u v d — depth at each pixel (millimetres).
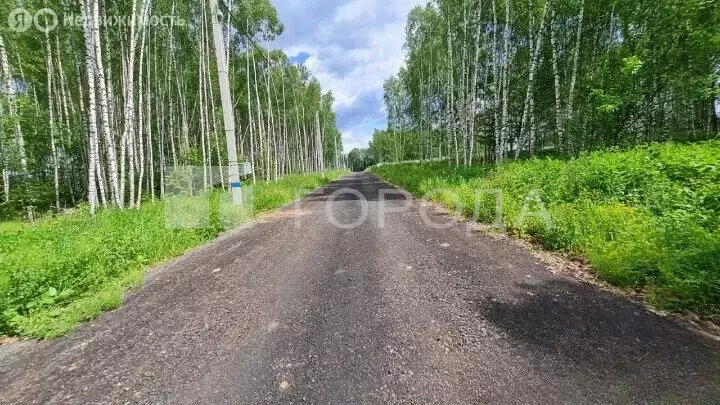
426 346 2943
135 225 7891
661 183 6387
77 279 4840
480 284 4223
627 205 6250
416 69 31375
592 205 6082
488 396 2289
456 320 3361
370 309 3711
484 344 2920
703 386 2271
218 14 11008
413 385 2443
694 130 15766
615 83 11961
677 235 4297
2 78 17125
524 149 26812
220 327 3512
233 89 27469
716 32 10039
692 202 5578
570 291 3891
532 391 2316
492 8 19719
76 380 2781
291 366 2758
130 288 4980
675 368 2473
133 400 2457
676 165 6848
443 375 2541
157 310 4082
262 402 2346
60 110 20031
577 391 2291
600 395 2242
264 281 4789
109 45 15211
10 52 16469
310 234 7707
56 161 17406
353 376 2586
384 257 5566
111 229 7469
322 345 3049
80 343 3443
